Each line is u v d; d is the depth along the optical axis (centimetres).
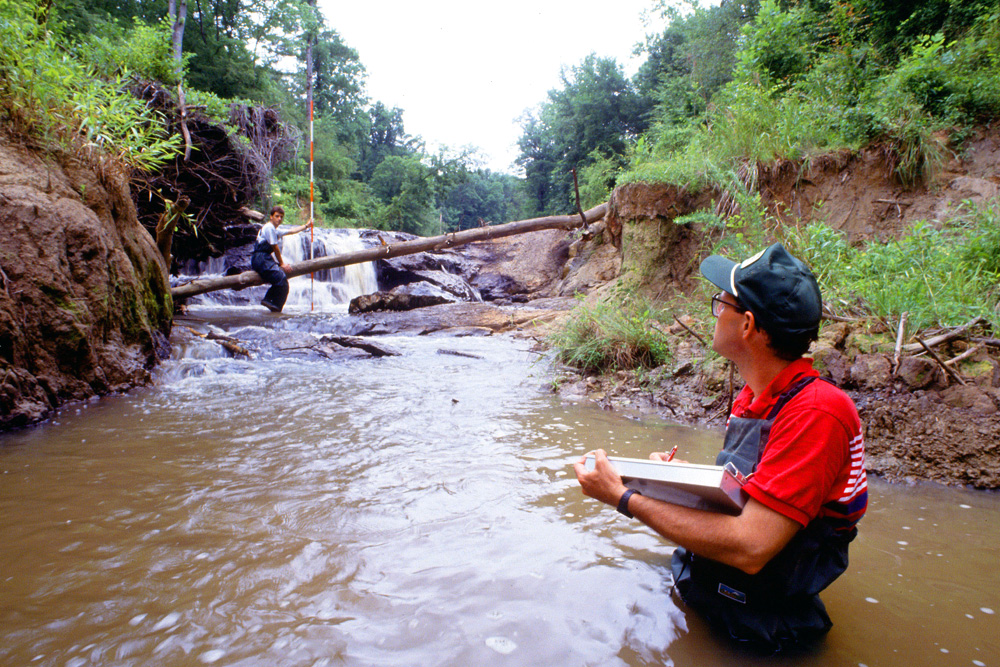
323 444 335
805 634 155
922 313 362
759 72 812
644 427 392
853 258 463
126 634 149
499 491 262
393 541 209
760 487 133
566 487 270
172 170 1141
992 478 284
